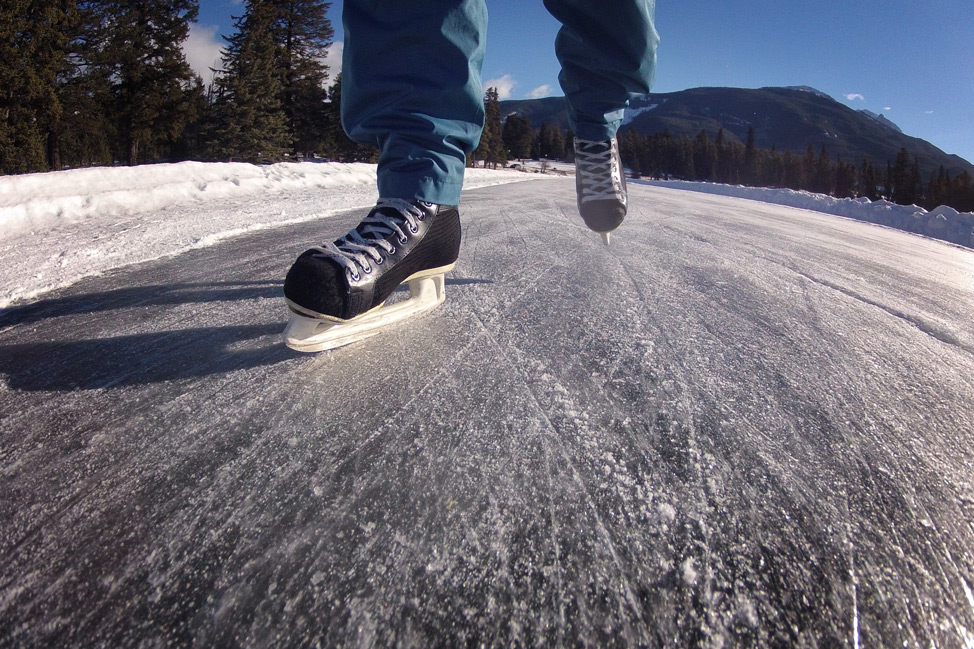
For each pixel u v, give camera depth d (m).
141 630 0.46
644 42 1.22
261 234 2.49
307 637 0.46
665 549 0.56
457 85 1.03
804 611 0.50
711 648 0.46
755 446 0.75
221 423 0.78
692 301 1.43
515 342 1.09
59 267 1.75
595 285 1.53
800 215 6.37
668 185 19.16
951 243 5.52
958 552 0.57
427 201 1.04
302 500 0.62
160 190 3.48
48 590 0.50
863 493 0.66
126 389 0.88
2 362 1.00
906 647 0.47
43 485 0.64
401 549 0.56
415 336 1.11
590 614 0.49
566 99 1.36
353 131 1.10
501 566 0.54
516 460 0.70
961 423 0.85
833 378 0.99
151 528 0.58
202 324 1.20
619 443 0.75
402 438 0.75
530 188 7.18
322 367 0.96
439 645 0.46
